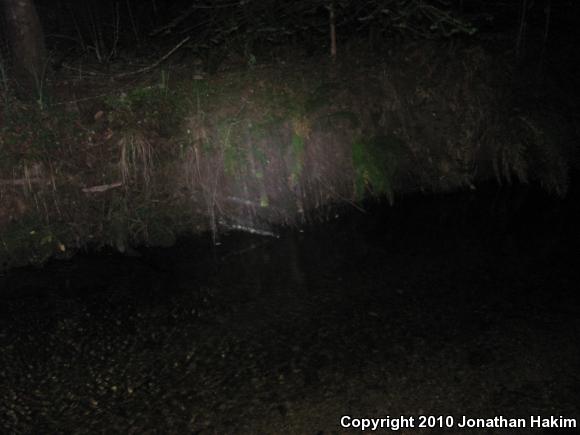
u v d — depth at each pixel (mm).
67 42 8523
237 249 5727
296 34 7414
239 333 4348
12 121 5832
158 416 3514
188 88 6469
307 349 4105
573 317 4309
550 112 7020
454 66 7102
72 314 4703
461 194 6711
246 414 3486
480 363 3830
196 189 6074
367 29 7457
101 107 6188
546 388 3562
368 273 5137
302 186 6254
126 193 5902
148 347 4234
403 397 3551
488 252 5402
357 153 6391
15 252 5473
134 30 8828
